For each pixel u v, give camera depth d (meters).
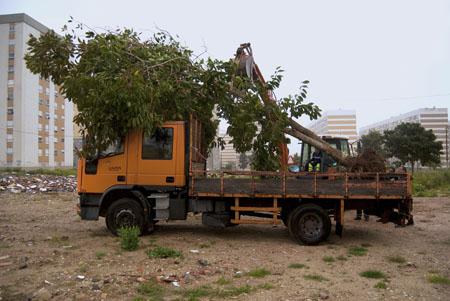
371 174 7.08
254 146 8.62
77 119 7.02
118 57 7.37
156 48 8.39
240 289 4.50
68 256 5.96
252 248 6.89
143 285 4.60
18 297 4.15
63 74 8.20
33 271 5.11
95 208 7.80
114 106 6.82
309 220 7.27
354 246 7.13
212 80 7.74
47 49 7.96
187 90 7.88
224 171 7.39
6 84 50.47
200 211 7.70
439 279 4.89
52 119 56.78
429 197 17.09
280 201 7.52
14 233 8.02
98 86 6.64
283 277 5.08
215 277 5.05
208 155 9.72
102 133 7.01
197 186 7.46
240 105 8.07
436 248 6.97
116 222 7.61
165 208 7.64
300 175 7.23
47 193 17.67
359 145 9.45
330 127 109.44
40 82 53.84
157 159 7.59
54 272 5.08
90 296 4.24
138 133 7.64
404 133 37.84
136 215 7.55
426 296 4.34
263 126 8.33
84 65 7.35
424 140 36.47
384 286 4.65
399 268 5.57
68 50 8.02
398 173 7.06
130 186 7.57
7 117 50.38
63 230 8.48
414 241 7.63
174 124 7.63
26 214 11.11
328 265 5.74
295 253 6.54
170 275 5.03
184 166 7.59
